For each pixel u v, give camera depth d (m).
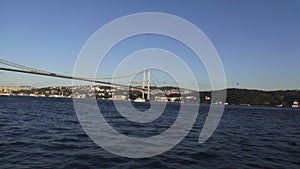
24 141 16.84
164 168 11.75
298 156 15.18
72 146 15.67
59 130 22.72
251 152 15.85
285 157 14.79
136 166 11.88
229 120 44.53
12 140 17.09
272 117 61.22
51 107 63.22
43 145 15.77
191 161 13.05
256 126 35.31
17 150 14.21
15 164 11.55
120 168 11.50
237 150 16.30
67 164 11.79
